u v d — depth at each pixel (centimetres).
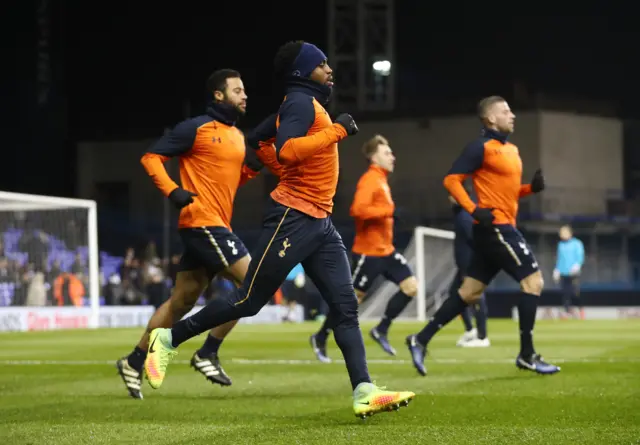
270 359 3725
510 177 2862
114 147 16175
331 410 2097
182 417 2000
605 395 2330
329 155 1881
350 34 15125
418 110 15688
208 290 9969
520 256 2856
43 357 3978
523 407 2108
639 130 16762
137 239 15912
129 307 8512
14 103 15212
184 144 2434
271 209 1897
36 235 7975
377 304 9894
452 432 1734
